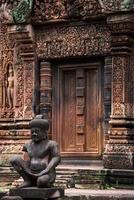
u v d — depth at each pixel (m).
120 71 14.84
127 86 14.87
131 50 14.98
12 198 10.50
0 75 16.66
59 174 14.41
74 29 15.55
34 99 15.98
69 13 15.43
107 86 15.12
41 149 11.04
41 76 15.99
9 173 15.31
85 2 15.23
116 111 14.80
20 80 16.33
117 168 14.39
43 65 15.96
